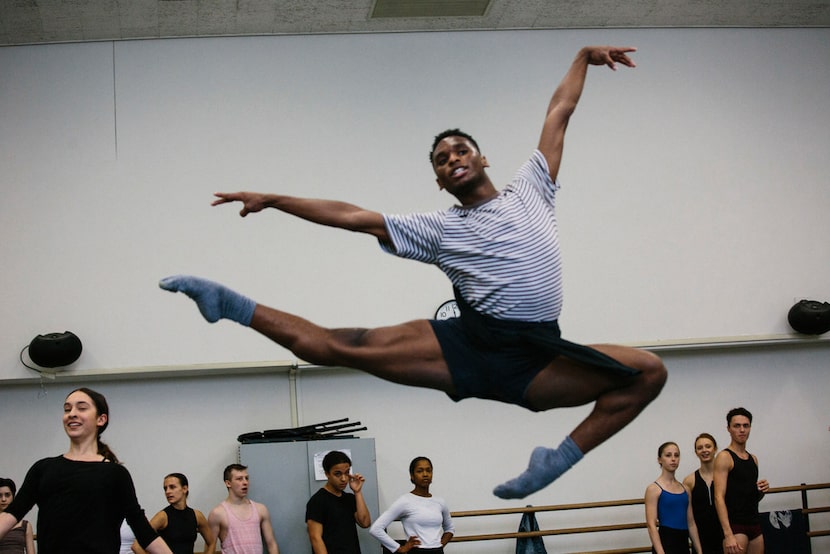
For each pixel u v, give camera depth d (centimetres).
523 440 765
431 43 803
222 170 759
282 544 667
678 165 819
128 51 768
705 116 832
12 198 734
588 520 762
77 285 728
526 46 816
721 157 827
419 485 636
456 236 253
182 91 768
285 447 682
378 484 742
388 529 730
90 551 327
